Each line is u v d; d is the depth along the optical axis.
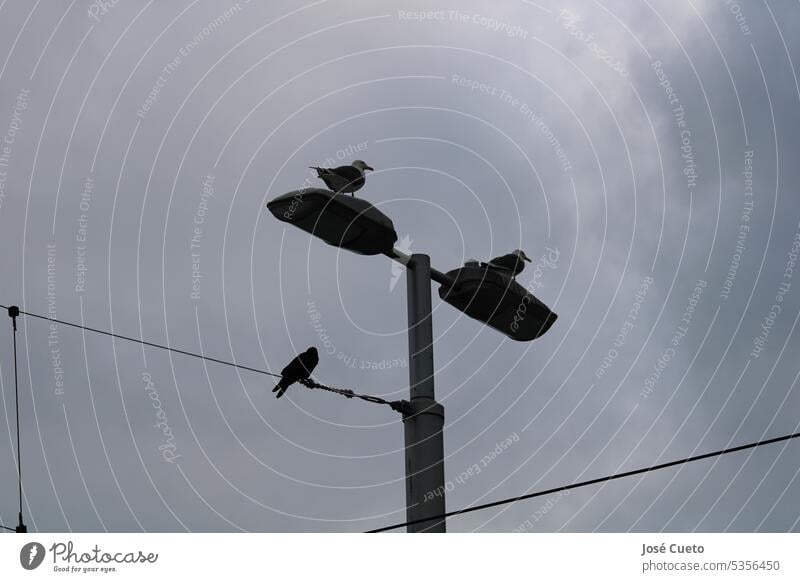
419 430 10.27
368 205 10.48
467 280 11.08
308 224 10.42
